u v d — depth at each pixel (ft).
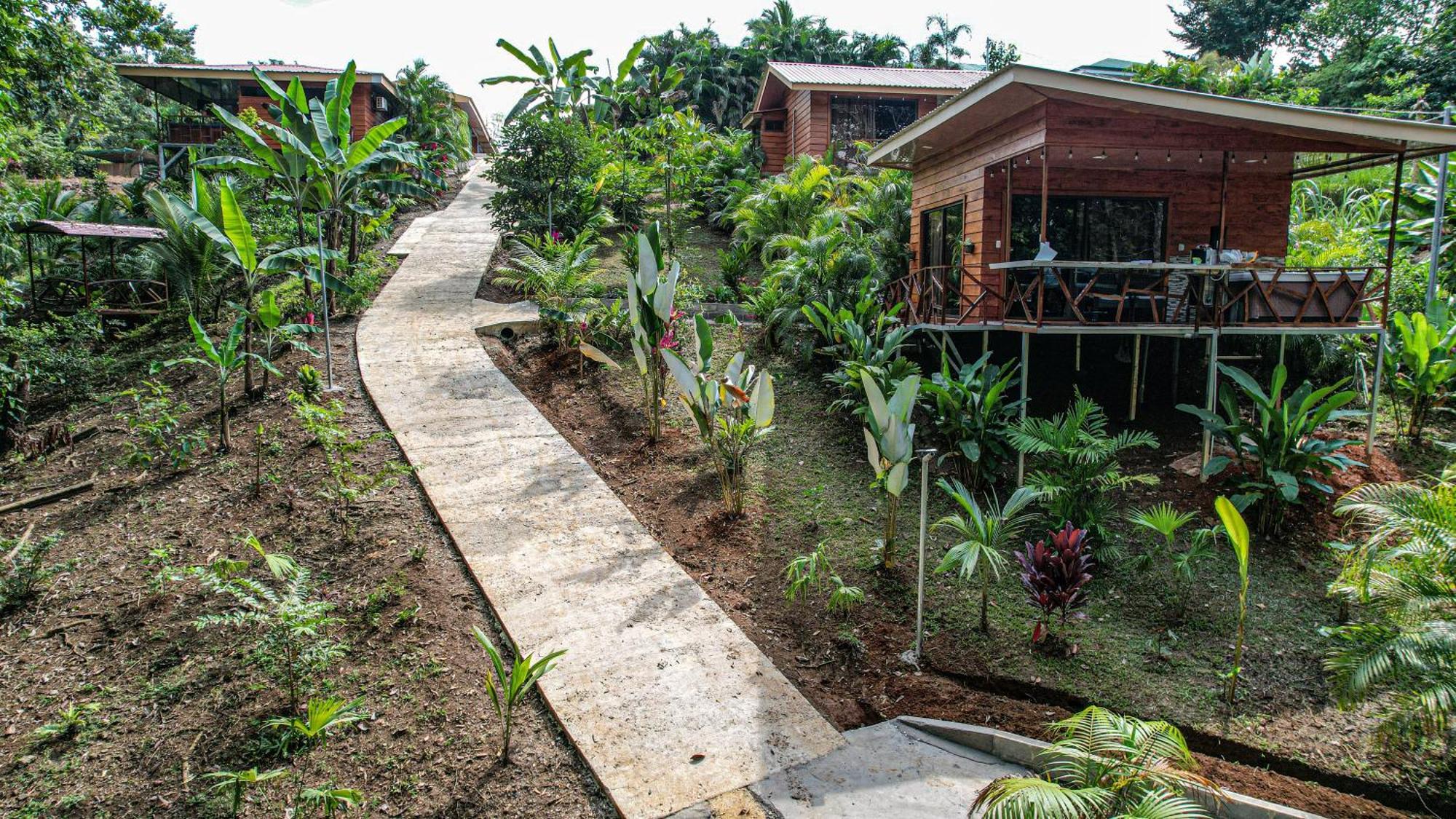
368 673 16.66
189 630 18.07
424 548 20.76
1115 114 26.48
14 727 15.72
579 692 16.19
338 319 38.60
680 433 28.96
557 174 50.78
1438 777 15.02
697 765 14.47
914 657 18.13
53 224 39.34
